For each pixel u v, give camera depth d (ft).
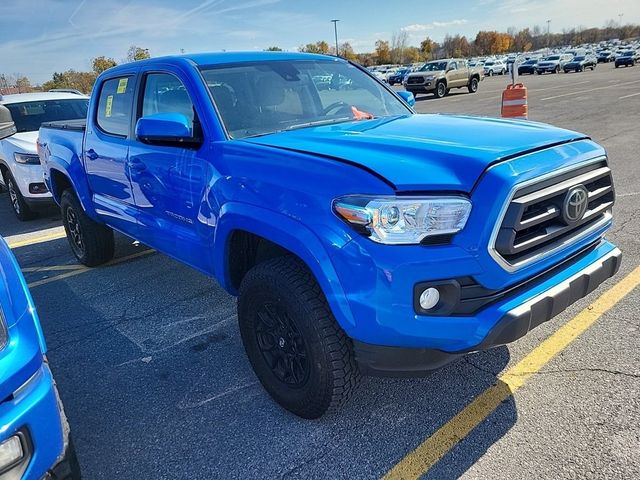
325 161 8.30
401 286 7.32
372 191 7.46
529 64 186.19
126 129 13.58
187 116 11.27
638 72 128.88
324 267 7.79
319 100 12.46
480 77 107.24
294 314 8.57
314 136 9.96
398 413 9.48
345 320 7.78
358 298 7.54
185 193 11.02
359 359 8.10
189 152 10.83
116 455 8.98
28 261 19.90
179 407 10.15
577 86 90.22
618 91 72.33
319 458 8.55
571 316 12.30
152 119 10.39
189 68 11.43
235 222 9.41
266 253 10.19
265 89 11.71
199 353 12.14
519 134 9.11
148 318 14.16
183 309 14.58
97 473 8.59
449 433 8.88
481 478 7.86
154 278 17.04
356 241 7.49
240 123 10.83
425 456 8.41
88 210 16.43
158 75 12.32
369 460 8.43
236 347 12.32
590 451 8.19
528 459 8.14
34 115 27.76
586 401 9.36
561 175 8.32
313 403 8.93
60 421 6.24
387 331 7.52
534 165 7.96
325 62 13.62
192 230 11.29
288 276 8.59
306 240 8.00
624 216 18.92
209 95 10.92
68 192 17.70
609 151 30.78
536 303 7.95
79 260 18.78
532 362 10.66
